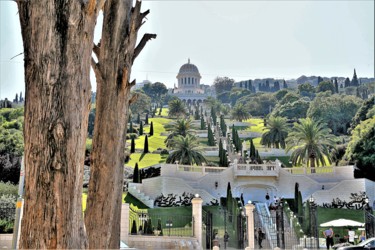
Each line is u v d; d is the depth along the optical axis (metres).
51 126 6.25
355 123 96.69
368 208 44.75
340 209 49.72
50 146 6.20
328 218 46.88
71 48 6.60
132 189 55.06
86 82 6.82
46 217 6.05
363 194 52.94
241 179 60.00
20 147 49.22
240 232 28.44
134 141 88.69
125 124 11.14
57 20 6.56
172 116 136.50
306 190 58.47
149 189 55.59
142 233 26.02
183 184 55.22
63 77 6.46
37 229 6.02
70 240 6.16
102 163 10.64
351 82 184.88
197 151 63.75
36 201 6.11
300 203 42.41
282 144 84.62
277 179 60.12
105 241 10.23
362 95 149.88
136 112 136.50
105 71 11.05
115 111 10.94
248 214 27.61
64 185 6.20
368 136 66.06
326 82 169.25
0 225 23.12
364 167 64.50
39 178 6.14
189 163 61.62
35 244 5.98
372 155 63.66
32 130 6.29
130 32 11.39
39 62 6.43
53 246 6.00
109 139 10.78
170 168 56.81
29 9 6.60
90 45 6.98
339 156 75.94
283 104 137.88
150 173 63.06
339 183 55.62
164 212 45.00
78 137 6.50
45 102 6.32
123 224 21.17
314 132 62.72
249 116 129.75
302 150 63.22
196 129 107.69
